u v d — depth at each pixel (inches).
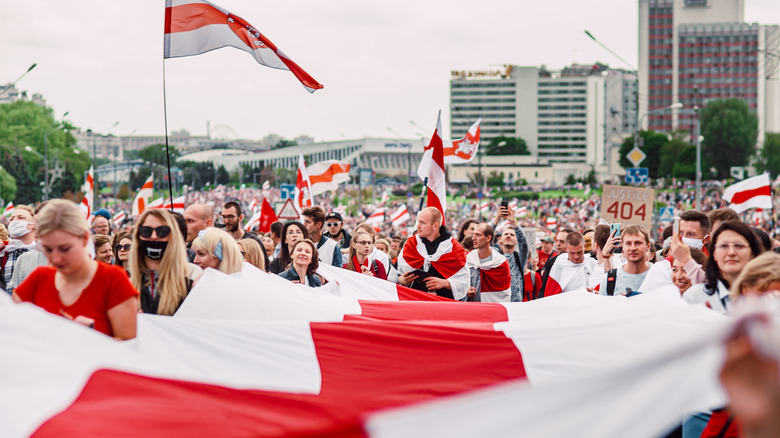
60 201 174.2
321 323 204.1
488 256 392.8
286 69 381.7
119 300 178.4
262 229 589.9
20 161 3850.9
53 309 177.8
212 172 6786.4
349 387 189.9
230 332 196.9
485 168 7445.9
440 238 358.0
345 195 5054.1
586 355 188.4
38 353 149.0
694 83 7864.2
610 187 423.8
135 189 4724.4
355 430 102.1
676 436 214.5
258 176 6510.8
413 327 205.6
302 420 141.0
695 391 97.4
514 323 205.8
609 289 289.7
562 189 6501.0
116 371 149.6
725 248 209.8
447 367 196.1
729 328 82.1
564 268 395.9
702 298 217.0
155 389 149.9
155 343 189.0
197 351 189.5
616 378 99.3
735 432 177.2
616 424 98.3
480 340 196.2
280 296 225.3
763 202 546.3
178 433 128.3
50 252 171.5
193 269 234.1
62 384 145.1
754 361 80.7
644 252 284.8
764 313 81.0
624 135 6948.8
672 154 4987.7
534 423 99.9
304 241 311.4
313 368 196.4
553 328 196.2
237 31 370.6
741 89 7755.9
